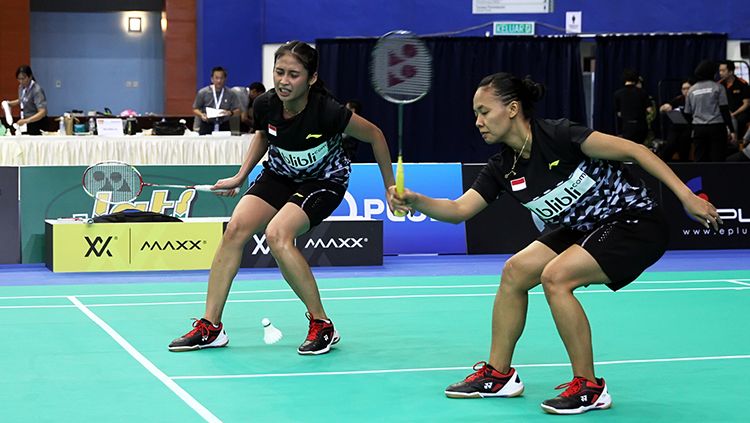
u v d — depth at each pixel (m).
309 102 5.99
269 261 10.86
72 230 10.45
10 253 11.20
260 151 6.54
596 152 4.66
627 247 4.79
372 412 4.91
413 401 5.14
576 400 4.89
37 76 22.88
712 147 15.41
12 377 5.66
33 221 11.26
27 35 21.97
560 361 6.16
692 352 6.48
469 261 11.54
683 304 8.40
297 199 6.30
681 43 19.00
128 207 11.34
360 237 11.09
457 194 12.01
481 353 6.39
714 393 5.38
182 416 4.82
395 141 19.19
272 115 6.05
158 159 14.21
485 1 19.45
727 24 19.31
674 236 12.65
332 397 5.22
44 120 17.34
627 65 19.00
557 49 19.08
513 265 5.09
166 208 11.44
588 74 19.42
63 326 7.27
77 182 11.37
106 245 10.54
